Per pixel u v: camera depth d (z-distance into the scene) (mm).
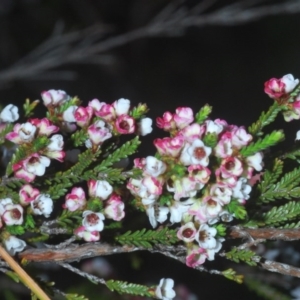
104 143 420
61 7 1174
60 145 410
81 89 1184
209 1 1207
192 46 1317
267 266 414
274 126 804
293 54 1323
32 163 408
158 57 1288
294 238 417
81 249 420
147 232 416
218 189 399
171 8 1036
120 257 541
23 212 410
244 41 1339
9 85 991
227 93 1308
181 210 404
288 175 420
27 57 1006
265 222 420
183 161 397
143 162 406
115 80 1219
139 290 416
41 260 421
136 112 416
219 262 452
